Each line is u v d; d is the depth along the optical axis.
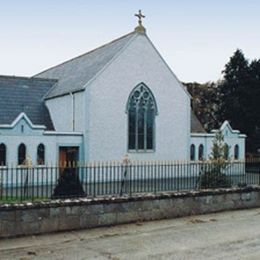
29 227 12.72
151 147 30.92
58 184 14.55
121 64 29.50
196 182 18.34
